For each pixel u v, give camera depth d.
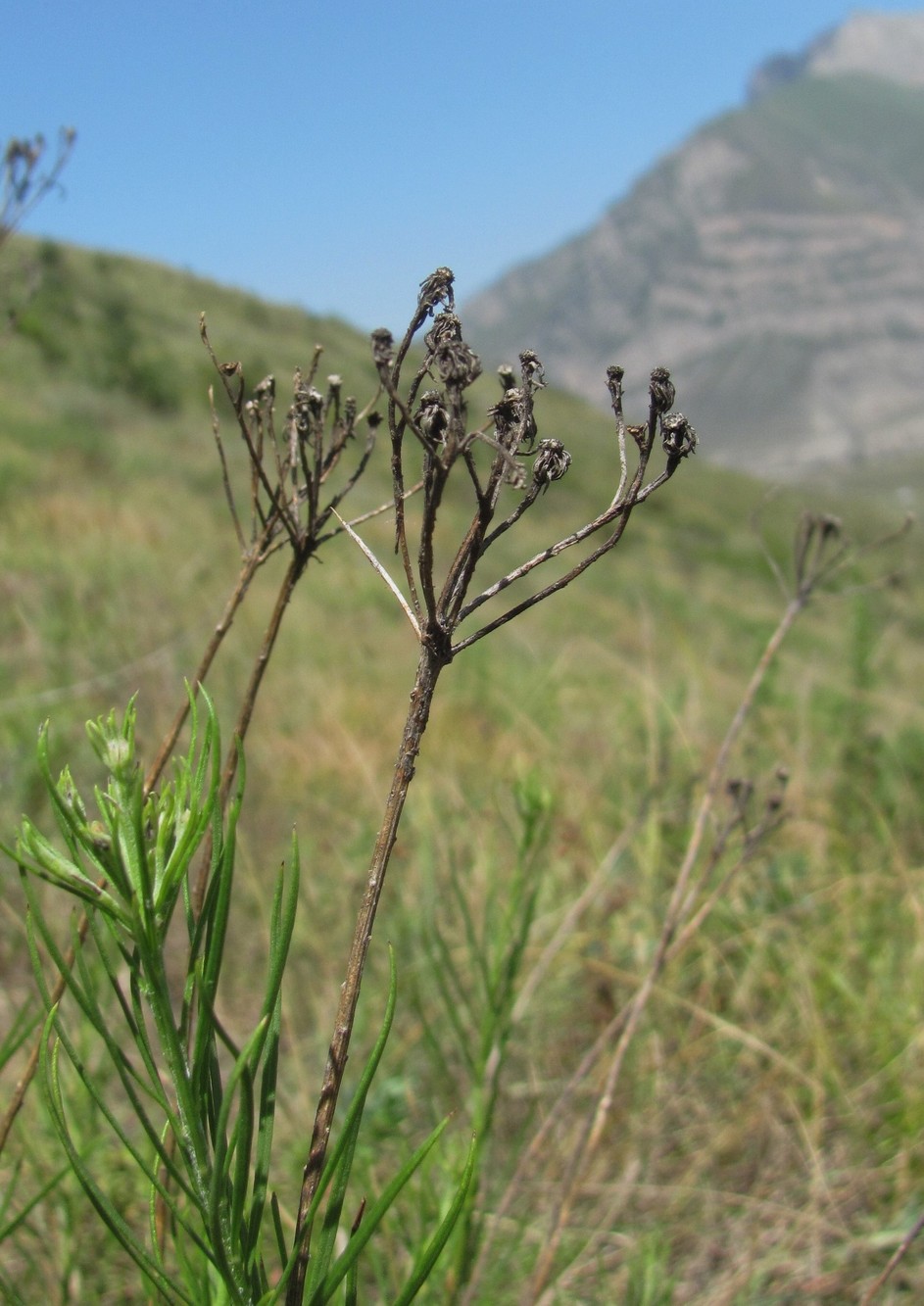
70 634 5.55
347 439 1.12
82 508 9.07
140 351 21.12
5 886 2.94
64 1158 1.67
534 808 1.74
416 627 0.75
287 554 8.86
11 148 1.66
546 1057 2.60
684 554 23.30
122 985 2.19
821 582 1.97
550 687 5.34
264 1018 0.77
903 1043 2.52
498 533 0.75
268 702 5.09
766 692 4.25
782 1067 2.44
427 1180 1.52
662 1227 2.06
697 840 1.88
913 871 3.11
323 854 3.60
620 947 2.94
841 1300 1.92
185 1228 0.76
